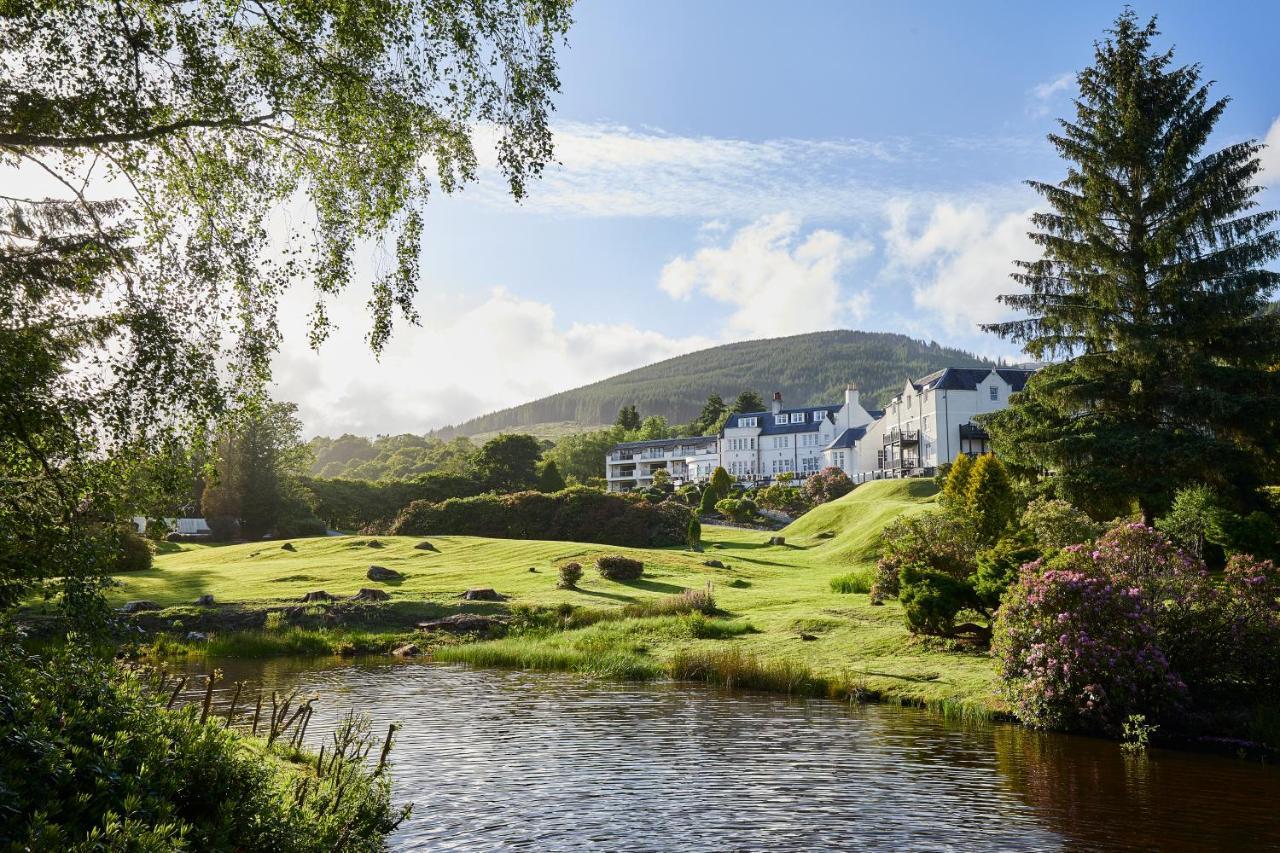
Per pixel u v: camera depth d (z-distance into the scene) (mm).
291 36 11547
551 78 12344
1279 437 32375
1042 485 35938
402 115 12266
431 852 10203
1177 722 16781
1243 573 18688
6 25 10625
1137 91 35406
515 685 23859
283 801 8266
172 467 12180
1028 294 36281
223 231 12680
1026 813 11812
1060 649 17609
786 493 90938
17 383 10414
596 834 10914
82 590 11211
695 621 30391
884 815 11727
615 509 66688
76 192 12055
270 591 39938
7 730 6348
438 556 53906
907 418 94562
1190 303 32969
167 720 8328
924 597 24453
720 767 14422
